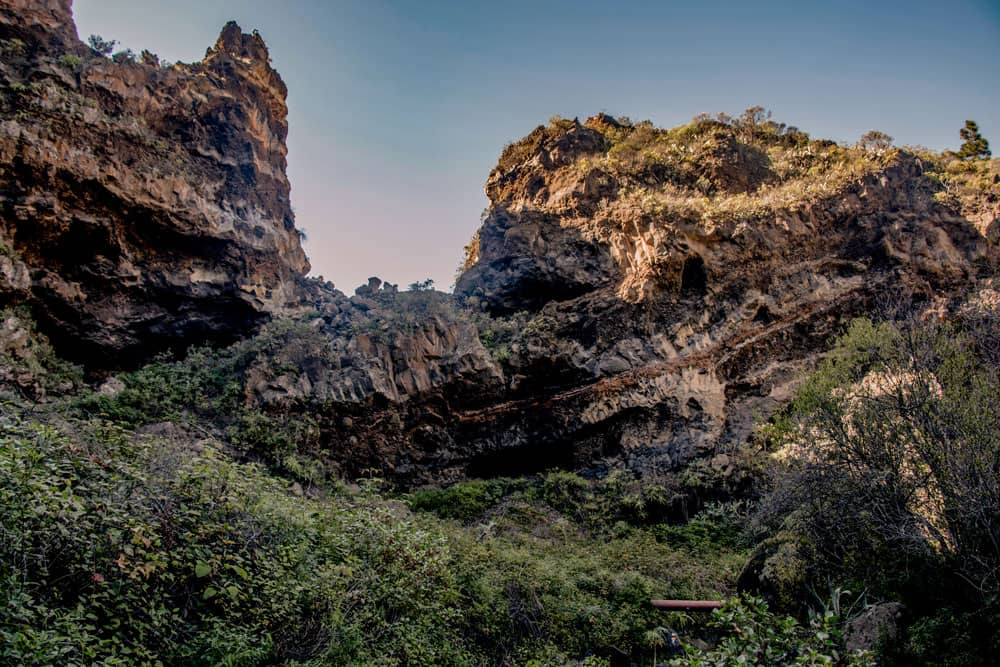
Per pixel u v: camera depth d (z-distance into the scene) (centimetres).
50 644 600
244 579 873
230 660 746
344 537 1064
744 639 752
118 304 2014
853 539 1032
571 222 2528
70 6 2223
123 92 2202
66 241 1905
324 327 2328
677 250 2170
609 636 1158
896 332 1285
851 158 2805
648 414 2003
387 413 1942
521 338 2142
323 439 1873
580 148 2906
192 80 2523
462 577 1206
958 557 896
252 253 2338
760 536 1468
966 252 2316
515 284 2400
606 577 1308
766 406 1983
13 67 1947
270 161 2783
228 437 1734
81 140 1941
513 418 2042
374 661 886
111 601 734
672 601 1220
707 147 2816
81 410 1631
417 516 1662
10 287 1733
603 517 1767
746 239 2234
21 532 672
